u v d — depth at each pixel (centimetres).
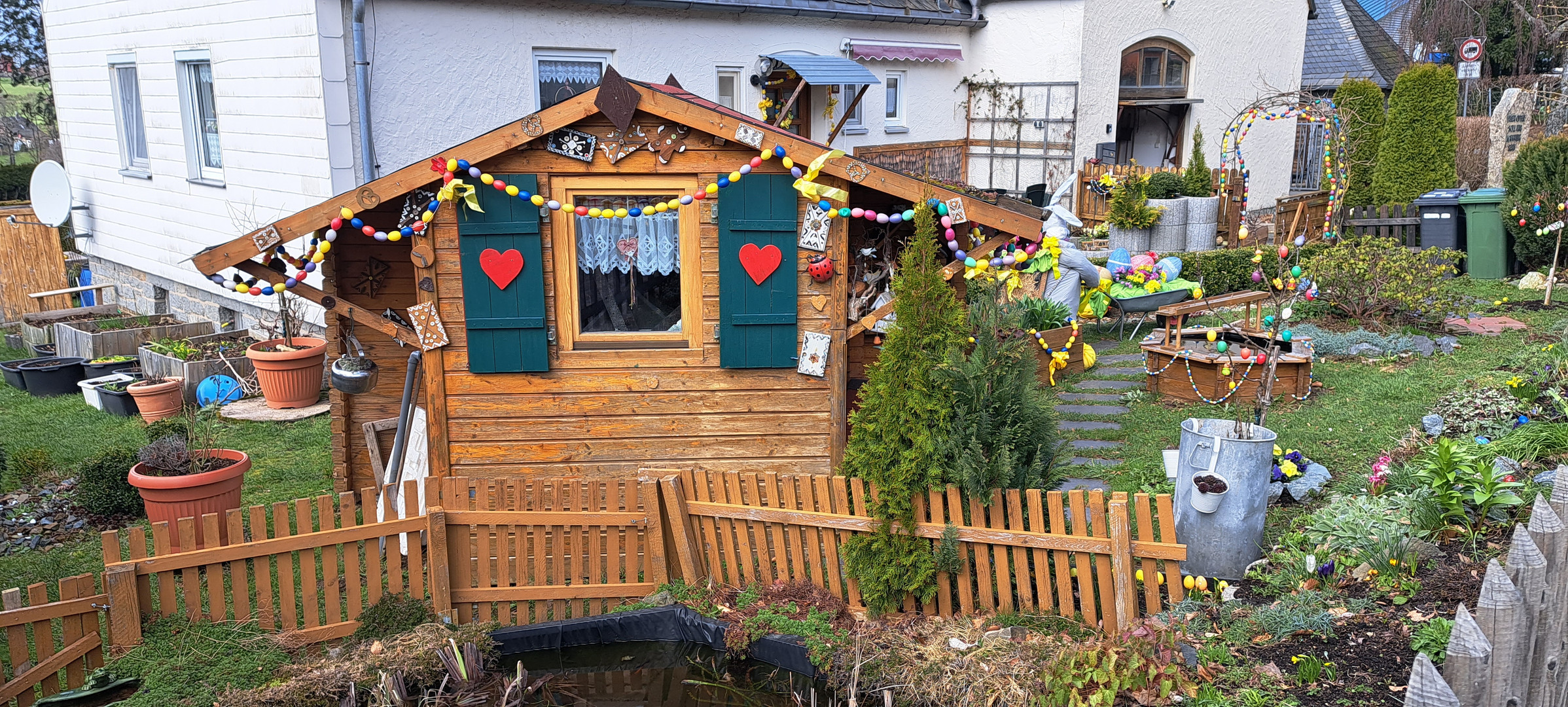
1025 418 542
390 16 1078
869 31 1684
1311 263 1108
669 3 1310
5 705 484
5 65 3061
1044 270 588
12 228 1633
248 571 659
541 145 596
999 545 532
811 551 581
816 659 530
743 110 1492
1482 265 1383
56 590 670
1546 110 2030
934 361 532
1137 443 825
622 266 626
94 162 1589
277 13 1066
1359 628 492
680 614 575
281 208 1143
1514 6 3117
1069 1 1783
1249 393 891
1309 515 618
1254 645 491
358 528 558
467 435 638
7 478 874
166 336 1290
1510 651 343
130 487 797
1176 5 1952
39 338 1402
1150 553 509
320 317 1142
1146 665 462
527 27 1203
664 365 632
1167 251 1593
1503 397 800
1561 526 398
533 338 621
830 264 606
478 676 547
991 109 1931
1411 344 1028
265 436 974
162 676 509
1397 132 1656
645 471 607
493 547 596
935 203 576
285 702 500
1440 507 580
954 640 521
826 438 643
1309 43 3164
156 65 1323
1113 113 1898
